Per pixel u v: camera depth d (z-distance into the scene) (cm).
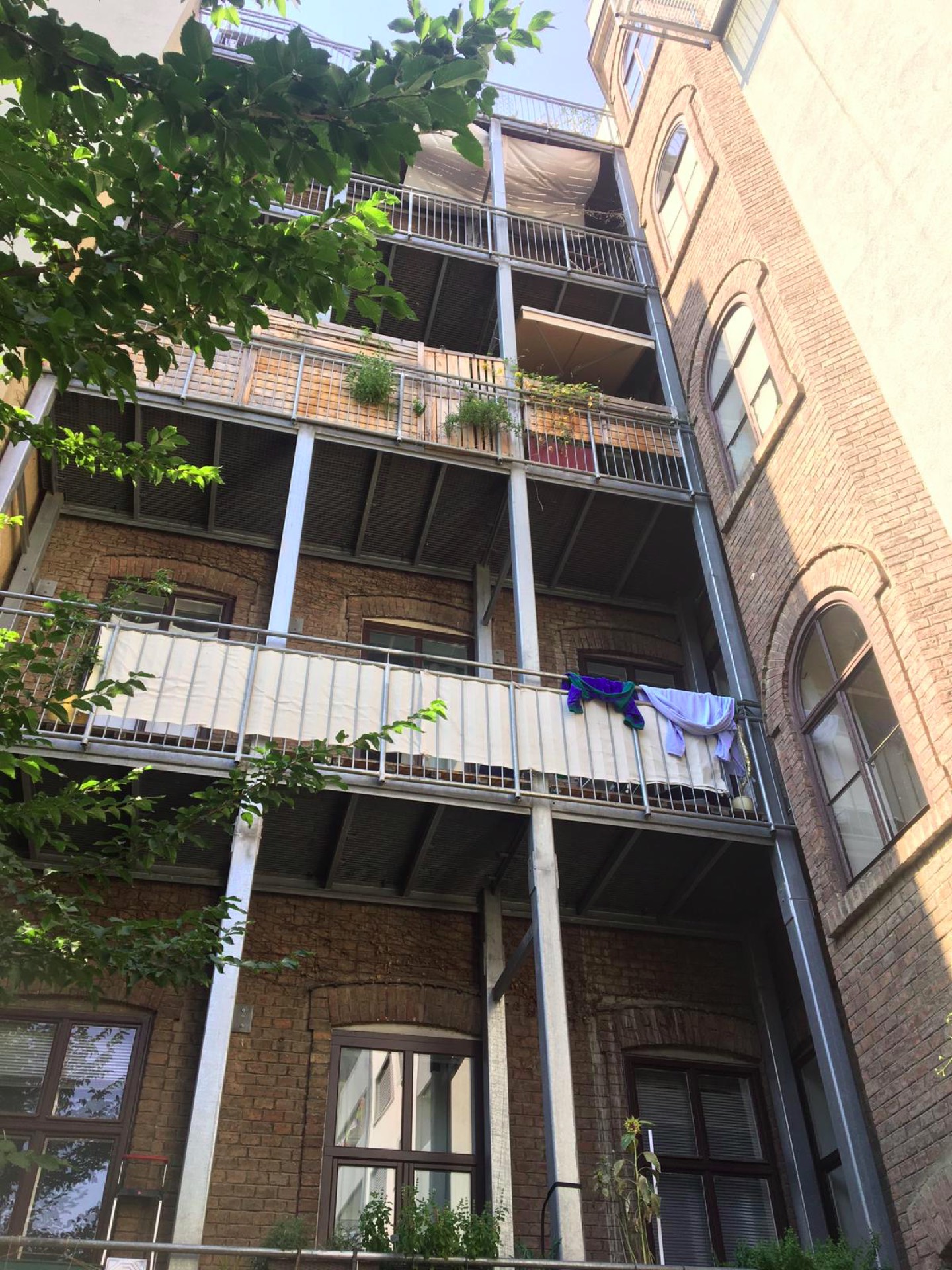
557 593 1300
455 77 421
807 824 913
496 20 456
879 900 797
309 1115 870
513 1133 907
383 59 428
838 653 916
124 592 655
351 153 426
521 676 1008
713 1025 1018
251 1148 841
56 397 1041
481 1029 958
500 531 1230
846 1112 785
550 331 1355
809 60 1113
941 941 727
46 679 862
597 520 1220
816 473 966
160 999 884
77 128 476
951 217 855
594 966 1030
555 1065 773
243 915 793
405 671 923
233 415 1068
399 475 1152
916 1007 740
